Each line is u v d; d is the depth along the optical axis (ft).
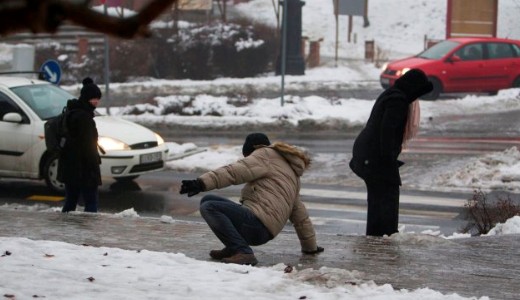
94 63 199.00
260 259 51.44
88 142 67.92
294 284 42.22
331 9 289.12
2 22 12.95
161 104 149.89
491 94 174.29
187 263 47.75
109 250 50.75
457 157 110.73
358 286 42.75
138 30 14.07
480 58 170.91
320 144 123.65
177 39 201.16
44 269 44.21
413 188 92.68
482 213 73.15
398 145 56.44
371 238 57.57
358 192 90.53
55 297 37.52
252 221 48.06
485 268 50.03
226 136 133.18
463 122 144.87
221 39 202.49
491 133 133.49
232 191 91.30
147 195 88.07
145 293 39.01
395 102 55.36
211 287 40.73
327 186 93.91
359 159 56.85
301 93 179.01
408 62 171.94
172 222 65.05
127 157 88.38
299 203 51.93
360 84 193.67
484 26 214.90
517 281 46.85
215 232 48.32
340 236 59.00
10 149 88.74
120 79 199.52
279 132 137.49
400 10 283.79
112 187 92.32
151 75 202.39
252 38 205.77
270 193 48.47
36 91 92.07
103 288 39.86
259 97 170.30
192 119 142.20
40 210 72.90
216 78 203.31
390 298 39.52
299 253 53.42
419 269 49.26
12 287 39.29
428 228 73.00
